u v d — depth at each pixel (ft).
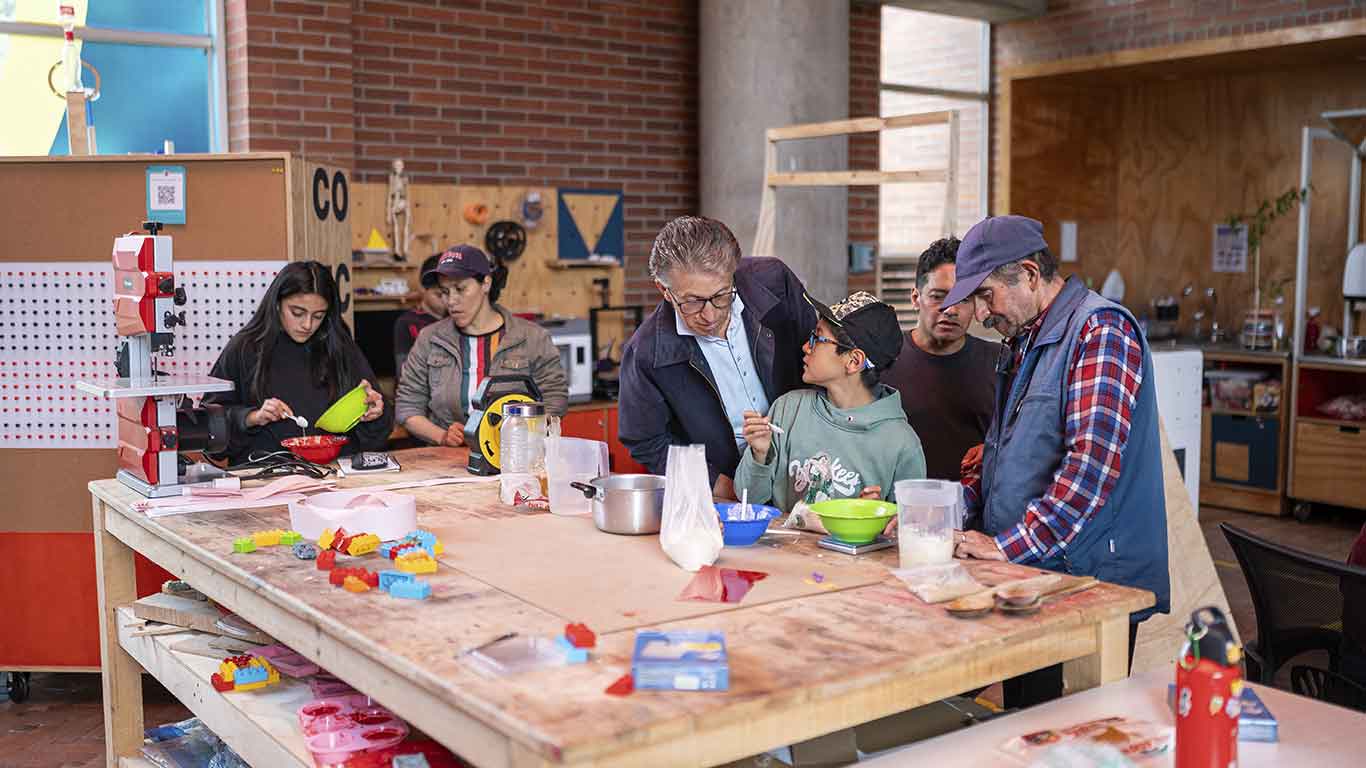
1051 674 7.12
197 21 18.90
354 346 11.62
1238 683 4.76
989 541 7.27
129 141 18.60
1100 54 23.56
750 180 21.30
